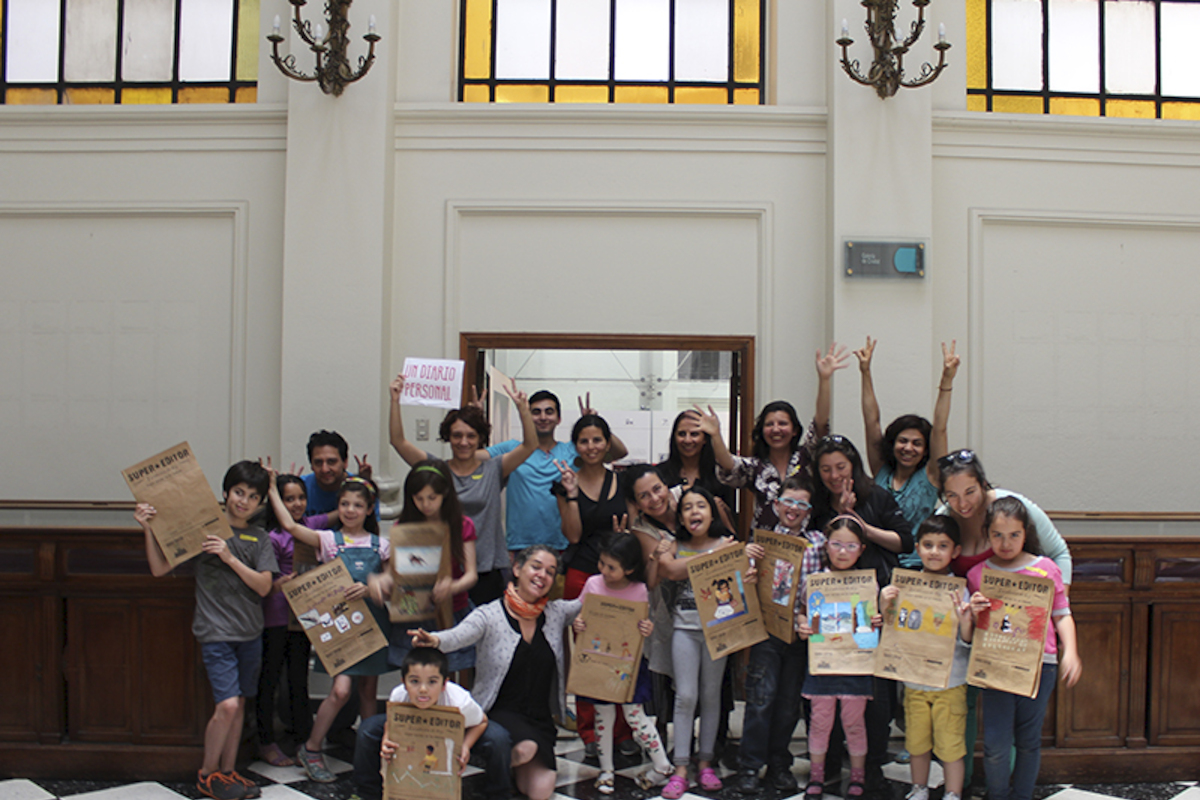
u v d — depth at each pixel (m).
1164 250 4.45
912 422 3.33
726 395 4.66
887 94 4.14
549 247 4.37
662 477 3.47
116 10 4.61
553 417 3.80
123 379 4.38
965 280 4.37
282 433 4.12
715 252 4.38
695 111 4.32
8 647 3.22
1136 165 4.43
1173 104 4.65
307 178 4.18
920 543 2.85
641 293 4.36
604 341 4.36
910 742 2.89
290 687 3.44
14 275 4.40
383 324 4.18
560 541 3.76
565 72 4.59
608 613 3.07
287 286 4.16
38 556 3.21
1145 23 4.66
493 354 4.68
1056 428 4.38
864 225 4.20
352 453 4.12
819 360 3.62
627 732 3.51
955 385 4.34
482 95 4.57
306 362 4.14
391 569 3.13
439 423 4.28
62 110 4.35
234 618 3.03
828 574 2.96
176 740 3.19
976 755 3.10
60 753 3.17
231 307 4.37
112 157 4.38
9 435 4.38
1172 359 4.43
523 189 4.36
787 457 3.52
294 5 3.85
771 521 3.31
